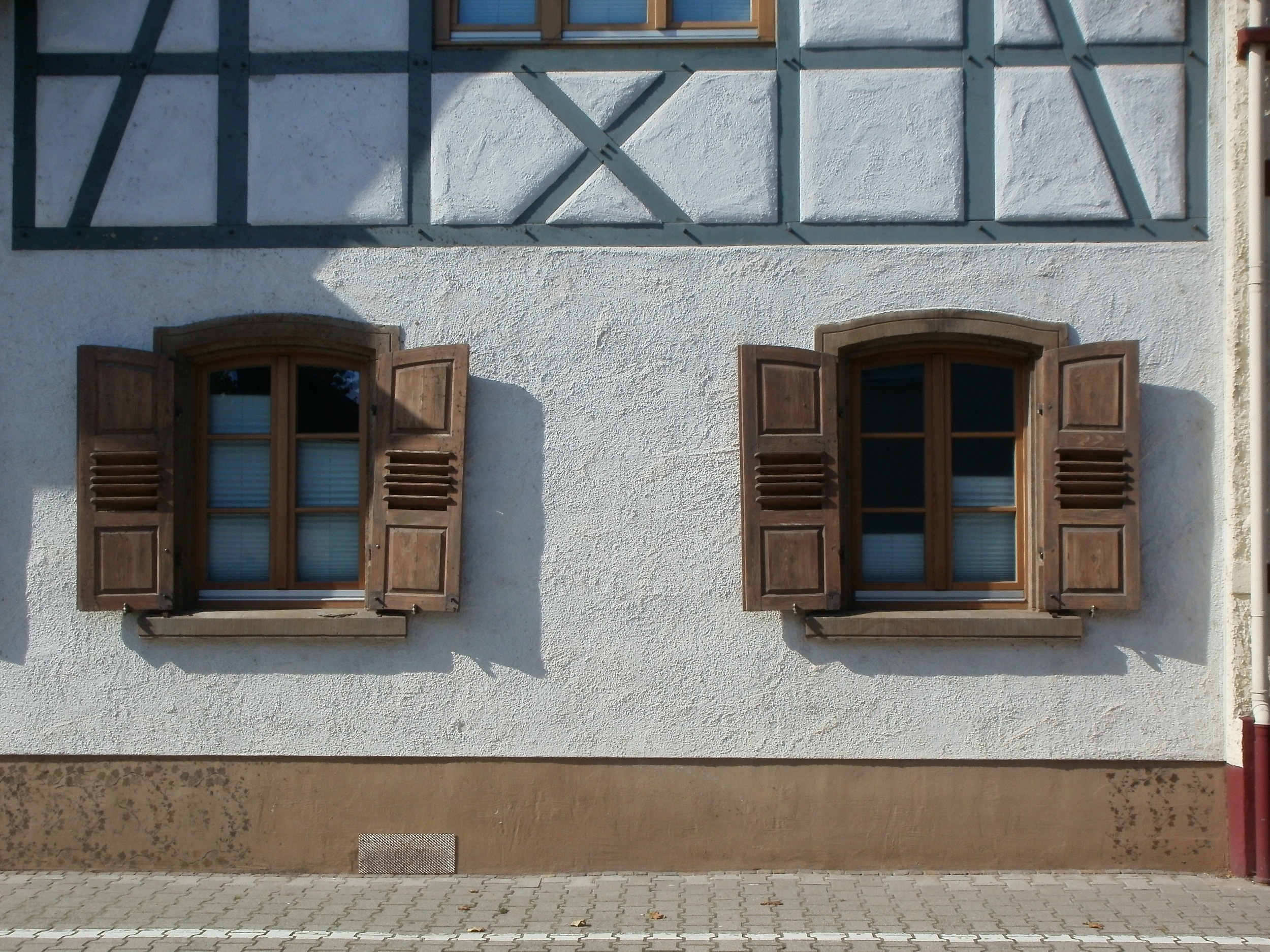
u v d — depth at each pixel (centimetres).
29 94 620
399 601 602
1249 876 585
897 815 601
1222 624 599
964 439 627
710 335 611
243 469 635
